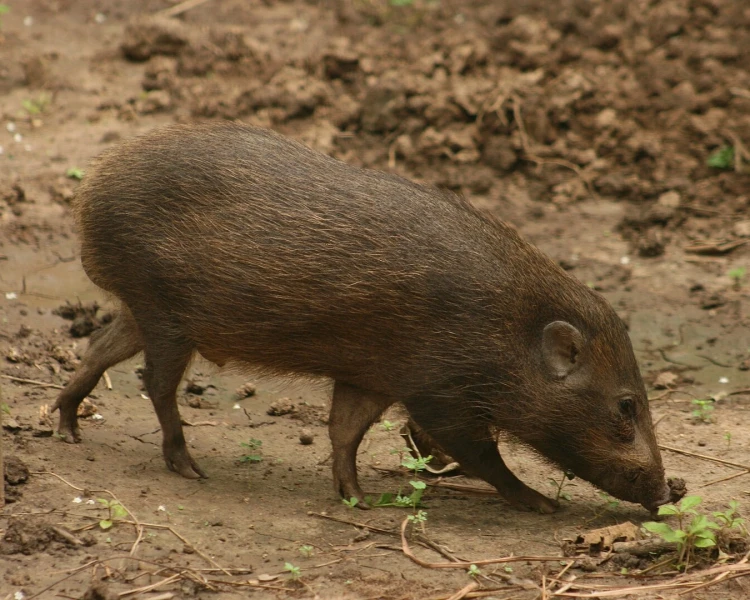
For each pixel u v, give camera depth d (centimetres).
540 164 2003
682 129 2059
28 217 1739
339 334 1038
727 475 1182
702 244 1777
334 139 2038
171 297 1068
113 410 1284
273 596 903
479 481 1185
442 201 1063
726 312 1595
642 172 1980
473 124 2055
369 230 1020
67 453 1138
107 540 969
